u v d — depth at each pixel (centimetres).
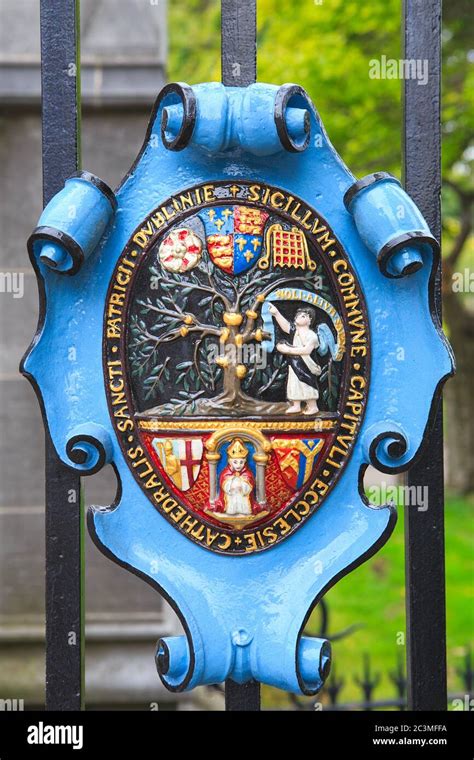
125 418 139
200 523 139
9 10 358
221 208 138
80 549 142
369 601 550
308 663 136
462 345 798
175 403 138
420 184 145
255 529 140
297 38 561
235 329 137
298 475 139
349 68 550
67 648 143
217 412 137
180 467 138
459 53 589
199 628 137
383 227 132
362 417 140
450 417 812
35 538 362
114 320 138
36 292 360
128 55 356
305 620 137
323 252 139
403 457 139
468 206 735
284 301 138
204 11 763
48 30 143
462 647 476
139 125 356
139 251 138
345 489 141
